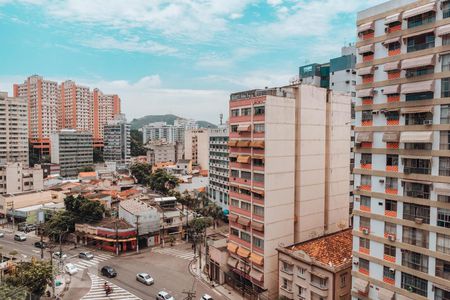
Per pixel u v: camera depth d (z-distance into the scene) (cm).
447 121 2978
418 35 3117
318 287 4091
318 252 4453
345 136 5831
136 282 5628
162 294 4950
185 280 5719
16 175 10869
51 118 17738
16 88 17875
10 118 14425
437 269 3038
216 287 5428
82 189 10656
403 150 3272
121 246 7212
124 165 17825
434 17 3017
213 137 10475
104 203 9056
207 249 6106
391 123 3372
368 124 3575
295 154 5206
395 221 3338
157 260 6656
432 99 3067
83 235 7525
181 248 7419
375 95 3491
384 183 3434
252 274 4975
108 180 12131
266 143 4762
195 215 8600
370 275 3575
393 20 3234
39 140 17112
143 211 7525
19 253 6969
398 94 3316
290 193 5112
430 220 3086
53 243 7694
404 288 3278
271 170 4841
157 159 18725
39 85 17150
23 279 4403
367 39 3531
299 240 5231
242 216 5228
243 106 5159
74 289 5362
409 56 3200
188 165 14575
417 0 3120
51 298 4984
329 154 5591
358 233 3675
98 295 5159
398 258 3322
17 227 9019
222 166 10038
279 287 4634
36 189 11250
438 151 3028
